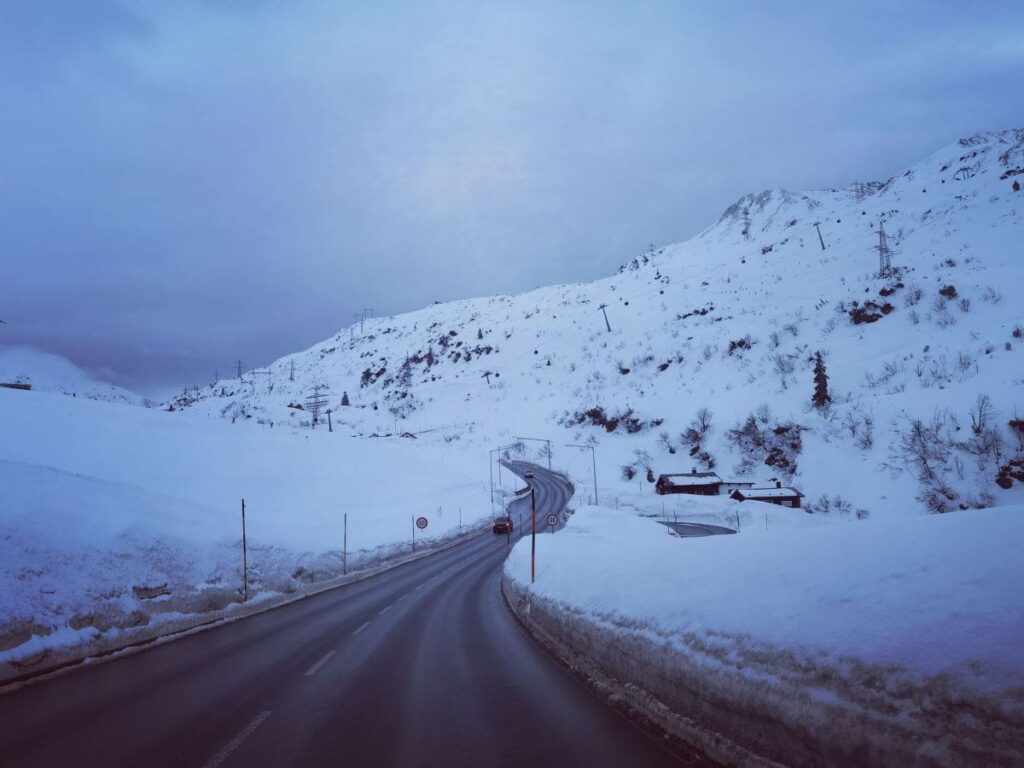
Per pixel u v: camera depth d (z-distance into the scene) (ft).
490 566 129.08
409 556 149.69
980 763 10.75
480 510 247.70
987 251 490.90
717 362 468.75
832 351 396.37
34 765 19.04
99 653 39.60
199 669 35.53
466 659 38.29
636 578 31.78
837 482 246.47
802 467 267.39
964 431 225.56
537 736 22.07
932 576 15.34
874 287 473.26
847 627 15.53
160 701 27.76
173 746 21.03
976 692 11.28
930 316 393.91
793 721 15.16
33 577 40.34
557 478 362.74
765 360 434.30
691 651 20.72
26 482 58.75
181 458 199.31
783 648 16.80
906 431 244.42
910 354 348.59
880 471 236.63
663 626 23.71
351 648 42.88
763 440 304.50
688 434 346.95
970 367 296.51
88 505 60.70
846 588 17.29
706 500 254.47
